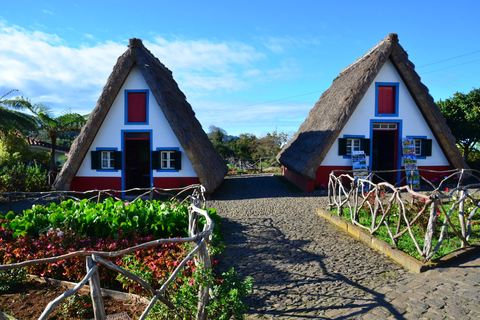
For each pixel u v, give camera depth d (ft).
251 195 39.60
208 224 10.87
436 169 41.78
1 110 57.98
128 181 46.91
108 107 38.88
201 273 9.77
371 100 41.04
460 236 16.79
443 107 57.11
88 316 11.45
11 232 18.30
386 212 18.31
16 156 55.42
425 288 13.16
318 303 12.50
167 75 49.88
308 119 56.95
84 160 40.16
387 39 39.73
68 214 18.57
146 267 12.55
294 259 17.35
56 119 60.03
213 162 42.86
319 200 34.42
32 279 14.69
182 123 37.91
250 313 12.05
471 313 11.10
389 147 50.19
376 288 13.50
